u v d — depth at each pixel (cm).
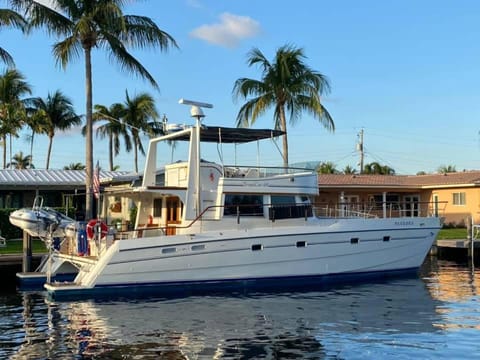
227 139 1747
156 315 1229
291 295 1477
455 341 983
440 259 2539
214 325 1125
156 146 1730
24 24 2297
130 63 2312
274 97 2794
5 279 1880
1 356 912
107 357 906
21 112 4431
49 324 1146
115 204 2014
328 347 953
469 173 3931
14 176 3209
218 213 1571
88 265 1498
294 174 1691
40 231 1628
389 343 973
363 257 1703
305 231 1608
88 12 2253
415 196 4028
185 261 1482
